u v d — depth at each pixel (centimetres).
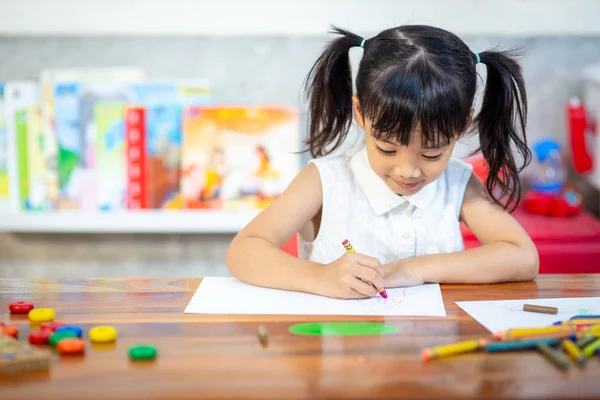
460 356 78
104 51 217
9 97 203
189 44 218
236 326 88
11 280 113
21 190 206
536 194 212
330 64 123
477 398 67
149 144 204
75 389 68
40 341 82
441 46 108
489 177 128
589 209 225
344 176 130
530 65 221
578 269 181
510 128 124
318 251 131
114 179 205
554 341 81
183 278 114
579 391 68
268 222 122
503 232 123
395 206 128
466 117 107
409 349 80
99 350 79
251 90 220
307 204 127
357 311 95
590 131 211
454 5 216
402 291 106
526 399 66
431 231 130
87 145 205
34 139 205
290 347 80
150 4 212
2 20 211
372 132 107
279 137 205
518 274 114
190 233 224
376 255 130
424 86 103
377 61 109
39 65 216
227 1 213
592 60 221
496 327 88
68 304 99
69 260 224
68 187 206
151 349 77
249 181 206
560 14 216
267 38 218
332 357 77
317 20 215
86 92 204
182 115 204
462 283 112
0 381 70
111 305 98
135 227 204
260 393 68
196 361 76
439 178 132
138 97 206
